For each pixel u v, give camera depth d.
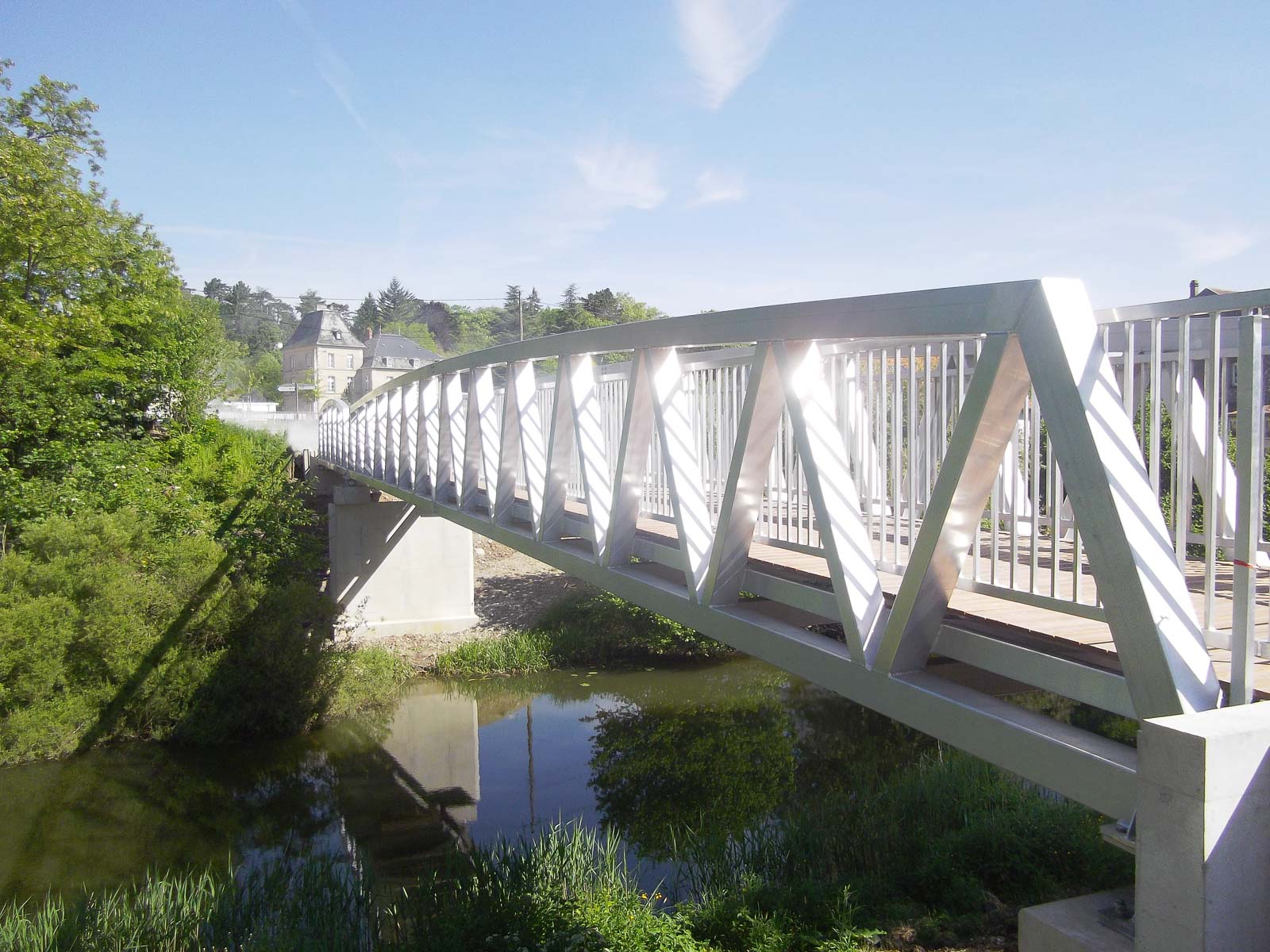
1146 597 2.34
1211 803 2.02
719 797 10.34
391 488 12.35
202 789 11.68
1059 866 7.25
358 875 8.45
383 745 13.14
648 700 14.70
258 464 25.20
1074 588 3.05
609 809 10.38
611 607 18.23
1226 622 3.12
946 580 3.21
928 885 7.10
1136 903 2.21
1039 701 10.20
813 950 6.22
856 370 4.50
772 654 4.11
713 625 4.58
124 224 24.59
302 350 81.69
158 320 25.88
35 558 14.27
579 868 7.54
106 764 12.63
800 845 7.82
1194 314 2.71
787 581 4.28
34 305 20.48
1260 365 2.34
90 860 9.61
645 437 5.42
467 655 16.53
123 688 13.45
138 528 14.92
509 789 11.29
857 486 4.47
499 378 23.00
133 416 24.72
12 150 19.02
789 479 4.78
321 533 23.08
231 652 13.74
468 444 8.75
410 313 105.12
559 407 6.36
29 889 8.91
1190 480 2.80
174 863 9.49
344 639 17.02
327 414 24.72
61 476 18.86
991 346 2.77
